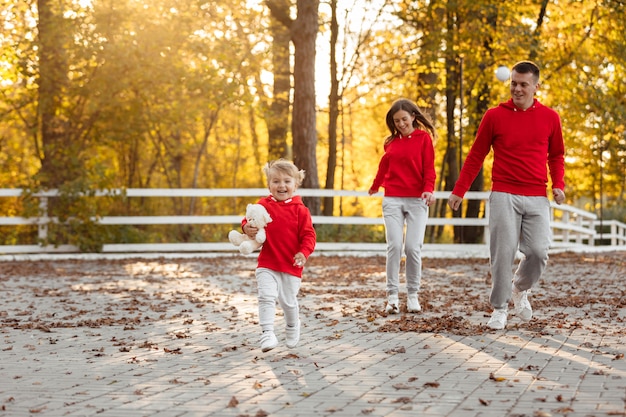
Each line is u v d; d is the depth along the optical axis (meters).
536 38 23.41
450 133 25.08
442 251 18.83
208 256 18.56
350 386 5.16
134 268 15.70
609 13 24.47
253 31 22.48
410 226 8.85
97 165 18.55
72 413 4.57
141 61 19.39
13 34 20.09
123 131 20.44
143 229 21.89
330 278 13.28
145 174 27.45
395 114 8.80
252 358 6.24
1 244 20.52
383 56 25.91
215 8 20.89
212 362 6.10
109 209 20.27
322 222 19.14
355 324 8.04
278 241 6.25
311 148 21.41
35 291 11.66
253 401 4.78
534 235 7.22
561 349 6.37
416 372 5.57
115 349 6.79
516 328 7.49
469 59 23.70
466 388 5.02
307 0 21.34
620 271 14.44
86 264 16.67
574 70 25.58
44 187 18.33
